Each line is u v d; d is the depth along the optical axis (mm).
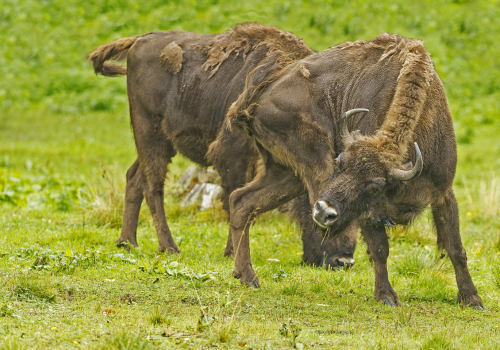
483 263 30375
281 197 26297
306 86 25297
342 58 25766
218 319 19016
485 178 53375
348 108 24953
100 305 21219
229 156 28703
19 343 17172
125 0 113875
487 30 103688
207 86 29781
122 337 16922
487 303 24547
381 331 19938
